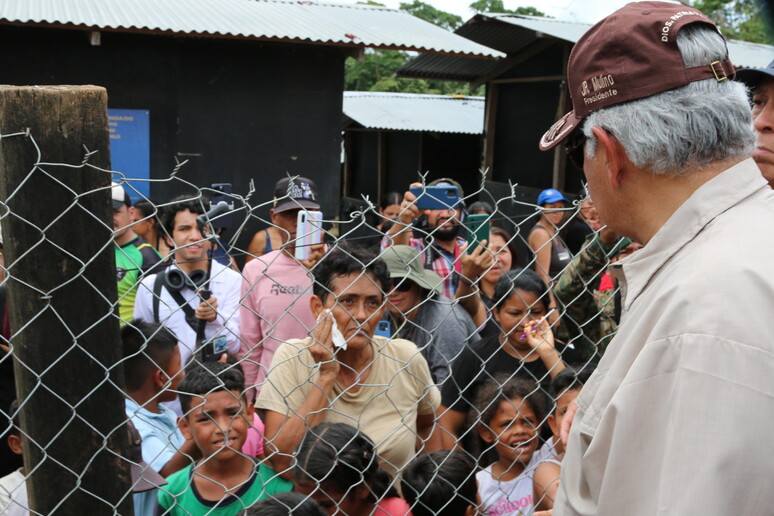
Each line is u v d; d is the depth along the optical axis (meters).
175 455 1.92
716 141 1.03
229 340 2.76
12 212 1.27
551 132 1.28
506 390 2.13
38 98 1.25
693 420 0.90
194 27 5.66
